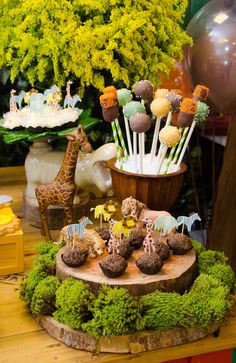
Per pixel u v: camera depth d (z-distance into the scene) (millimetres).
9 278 1200
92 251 1044
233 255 2125
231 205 2088
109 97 1185
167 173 1220
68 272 989
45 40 1390
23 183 1791
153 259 974
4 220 1225
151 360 940
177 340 954
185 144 1245
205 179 2395
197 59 1723
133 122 1162
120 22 1396
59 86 1482
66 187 1296
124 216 1114
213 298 975
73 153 1274
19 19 1439
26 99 1396
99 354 932
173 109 1234
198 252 1131
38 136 1307
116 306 913
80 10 1420
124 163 1286
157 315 926
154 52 1493
